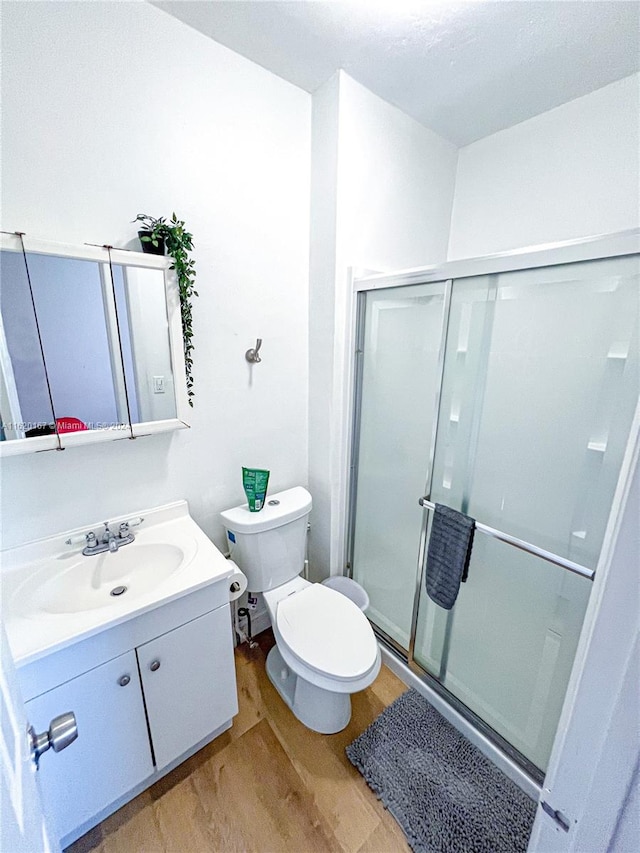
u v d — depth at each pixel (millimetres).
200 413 1467
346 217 1496
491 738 1311
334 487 1797
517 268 1094
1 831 357
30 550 1148
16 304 1017
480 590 1362
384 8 1096
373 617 1869
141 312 1205
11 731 467
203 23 1157
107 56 1054
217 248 1384
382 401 1653
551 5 1080
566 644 1144
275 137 1437
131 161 1146
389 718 1431
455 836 1073
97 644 937
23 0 922
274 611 1452
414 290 1416
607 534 641
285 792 1185
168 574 1235
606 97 1396
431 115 1601
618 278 917
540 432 1133
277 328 1626
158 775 1209
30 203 1012
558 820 499
